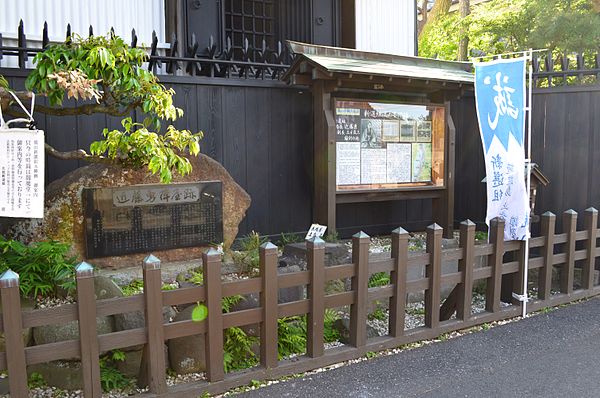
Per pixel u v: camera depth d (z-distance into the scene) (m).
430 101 7.53
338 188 6.61
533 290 6.86
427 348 4.66
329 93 6.42
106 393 3.72
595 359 4.47
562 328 5.22
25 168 3.40
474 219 8.61
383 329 5.36
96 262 5.21
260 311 3.90
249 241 6.15
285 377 4.00
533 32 13.85
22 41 5.55
